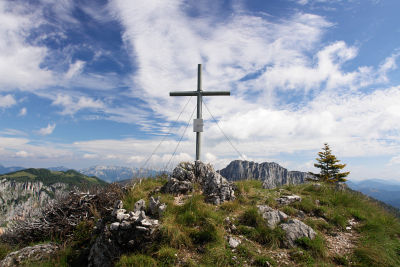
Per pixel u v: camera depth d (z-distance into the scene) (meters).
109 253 4.67
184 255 4.25
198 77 7.96
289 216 5.30
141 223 4.72
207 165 7.40
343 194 6.51
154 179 7.49
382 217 5.61
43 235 6.22
